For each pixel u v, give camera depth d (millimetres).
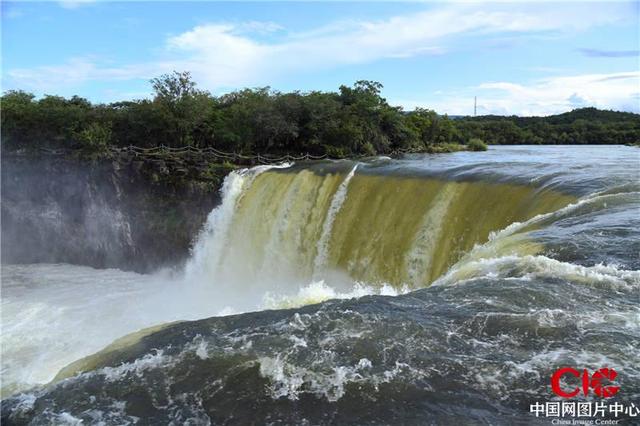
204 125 43906
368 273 24016
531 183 20062
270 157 42594
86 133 36750
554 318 9148
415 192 23375
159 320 24156
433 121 65188
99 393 8328
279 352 8922
